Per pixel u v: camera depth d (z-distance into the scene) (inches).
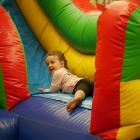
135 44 54.8
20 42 79.0
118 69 55.6
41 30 99.9
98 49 58.5
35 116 67.7
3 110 72.7
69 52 94.0
